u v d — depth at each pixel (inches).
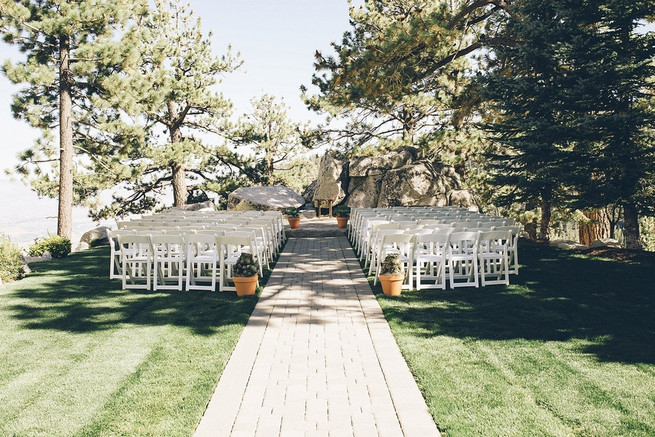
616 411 180.5
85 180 887.1
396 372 217.8
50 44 703.7
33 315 315.6
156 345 255.9
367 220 469.7
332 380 210.1
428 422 174.2
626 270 414.6
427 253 431.8
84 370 224.8
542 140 507.2
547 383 204.2
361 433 167.0
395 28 551.8
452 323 287.1
